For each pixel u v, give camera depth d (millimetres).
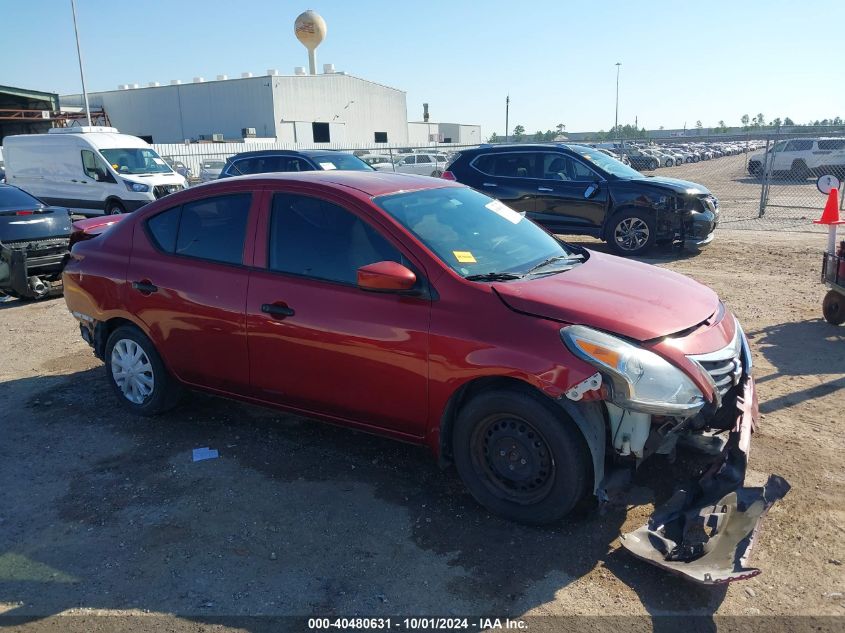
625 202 10914
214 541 3461
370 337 3723
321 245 4043
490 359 3361
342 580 3137
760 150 55719
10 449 4559
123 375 5012
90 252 5098
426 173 27844
